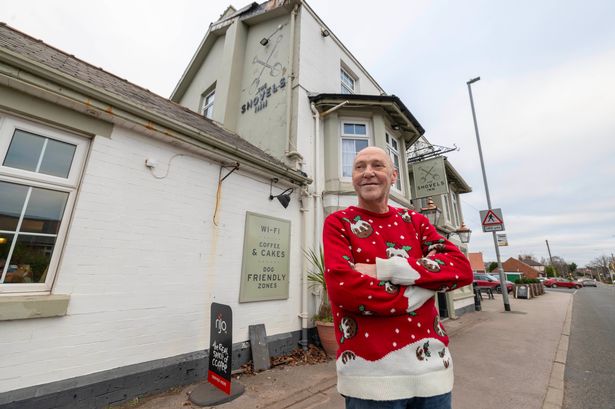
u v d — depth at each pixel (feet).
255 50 26.14
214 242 13.34
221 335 11.14
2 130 8.68
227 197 14.28
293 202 18.08
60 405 8.45
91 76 11.69
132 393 9.93
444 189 26.08
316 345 17.11
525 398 11.09
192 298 12.14
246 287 14.24
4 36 10.21
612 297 66.69
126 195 10.77
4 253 8.49
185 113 16.81
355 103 21.62
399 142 26.86
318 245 18.84
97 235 9.87
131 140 11.16
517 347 18.51
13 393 7.80
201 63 33.32
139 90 15.33
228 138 16.76
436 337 4.01
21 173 8.86
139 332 10.44
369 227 4.62
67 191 9.71
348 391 3.74
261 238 15.44
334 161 21.16
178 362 11.21
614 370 14.52
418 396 3.62
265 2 25.32
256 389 11.35
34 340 8.27
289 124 20.25
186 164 12.85
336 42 26.61
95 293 9.59
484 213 36.99
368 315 3.80
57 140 9.68
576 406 10.72
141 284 10.72
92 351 9.29
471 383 12.53
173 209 12.09
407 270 3.87
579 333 23.65
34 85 8.56
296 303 16.94
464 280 4.14
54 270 9.12
